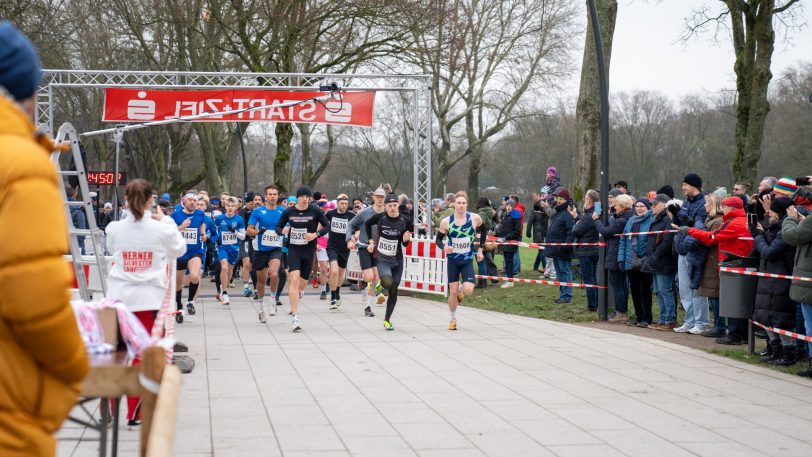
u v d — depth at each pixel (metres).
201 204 14.43
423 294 17.59
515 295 16.30
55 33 25.45
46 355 1.92
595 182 17.02
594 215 12.94
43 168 1.93
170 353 5.89
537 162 54.22
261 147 59.69
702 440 5.82
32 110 2.16
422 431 6.03
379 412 6.65
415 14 25.09
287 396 7.25
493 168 55.12
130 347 3.59
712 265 10.66
